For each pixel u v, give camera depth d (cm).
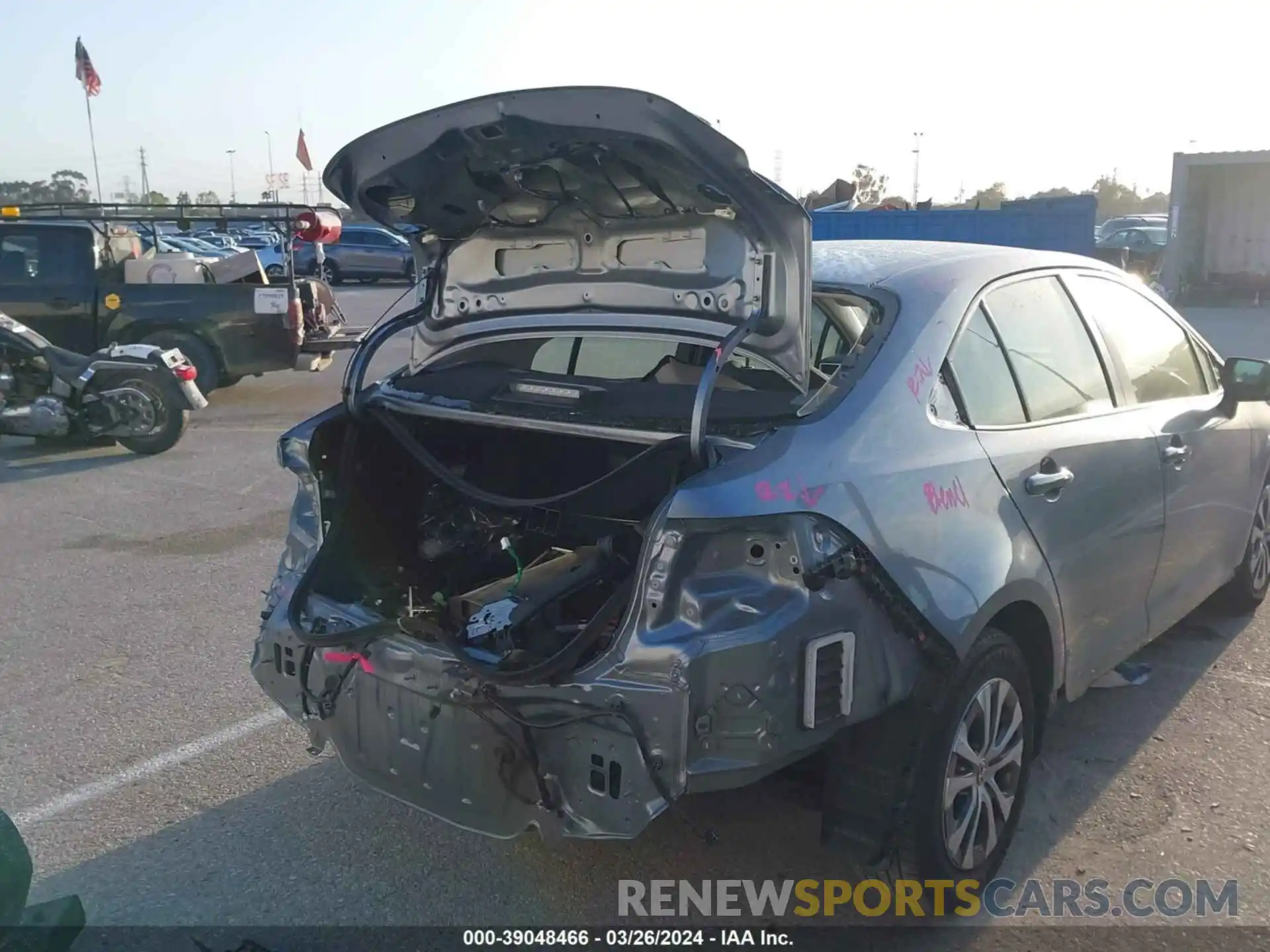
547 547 396
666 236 326
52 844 377
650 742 268
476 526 402
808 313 301
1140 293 469
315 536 365
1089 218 1952
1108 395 414
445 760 302
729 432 297
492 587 359
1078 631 380
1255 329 1941
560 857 370
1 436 1108
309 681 339
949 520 313
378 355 1695
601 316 350
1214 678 495
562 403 340
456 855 372
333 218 1249
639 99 271
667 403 324
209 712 477
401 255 3328
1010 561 329
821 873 360
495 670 288
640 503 346
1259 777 412
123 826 388
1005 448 343
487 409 350
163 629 574
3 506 831
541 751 284
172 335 1211
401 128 308
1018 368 368
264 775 424
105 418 1000
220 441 1083
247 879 358
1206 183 2309
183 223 1245
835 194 2092
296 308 1227
